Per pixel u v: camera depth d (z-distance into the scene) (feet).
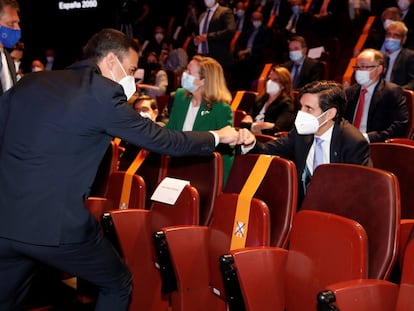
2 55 9.75
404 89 12.77
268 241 6.29
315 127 7.23
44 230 5.50
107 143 5.90
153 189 8.87
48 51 30.40
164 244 6.88
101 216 7.75
